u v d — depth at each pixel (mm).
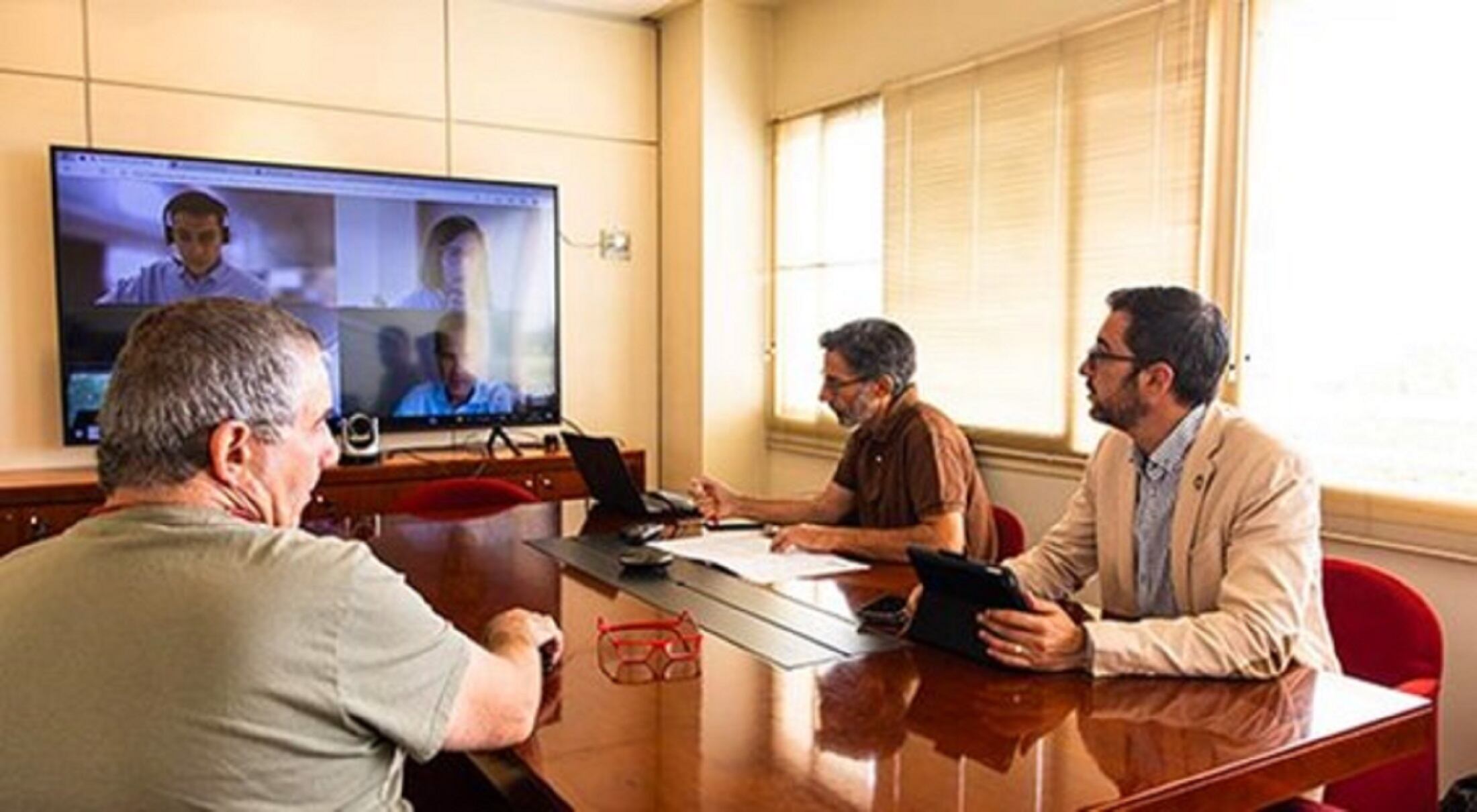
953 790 1082
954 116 3582
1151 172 2924
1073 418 3203
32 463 3535
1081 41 3117
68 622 874
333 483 3650
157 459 967
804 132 4352
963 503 2416
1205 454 1739
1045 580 1985
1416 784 1735
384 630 944
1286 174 2613
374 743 954
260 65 3812
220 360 984
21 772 833
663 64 4613
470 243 4152
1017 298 3365
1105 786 1096
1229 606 1526
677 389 4637
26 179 3467
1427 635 1831
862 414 2605
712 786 1089
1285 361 2631
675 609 1789
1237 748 1200
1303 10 2562
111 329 3529
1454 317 2295
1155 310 1737
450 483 3027
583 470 2865
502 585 1968
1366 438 2471
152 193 3566
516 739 1129
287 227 3791
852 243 4137
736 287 4504
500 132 4293
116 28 3568
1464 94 2268
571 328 4508
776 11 4477
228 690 850
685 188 4504
